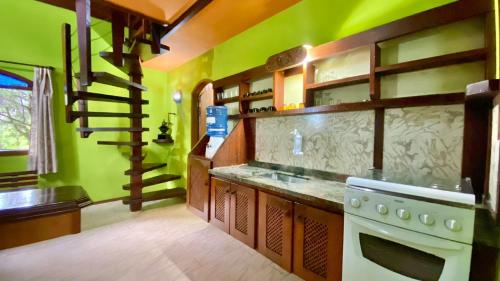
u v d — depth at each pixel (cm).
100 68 414
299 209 196
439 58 154
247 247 254
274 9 273
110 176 433
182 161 467
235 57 340
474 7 143
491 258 116
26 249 247
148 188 495
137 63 330
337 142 229
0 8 330
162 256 238
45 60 363
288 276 205
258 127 314
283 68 252
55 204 238
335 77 230
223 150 314
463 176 154
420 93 177
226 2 259
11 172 340
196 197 351
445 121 166
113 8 278
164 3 269
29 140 356
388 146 193
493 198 118
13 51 340
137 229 303
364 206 144
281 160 284
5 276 202
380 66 182
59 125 377
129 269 216
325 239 178
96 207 393
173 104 489
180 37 344
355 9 213
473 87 116
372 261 143
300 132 262
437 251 119
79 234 288
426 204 121
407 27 167
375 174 170
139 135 381
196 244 263
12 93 349
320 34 240
